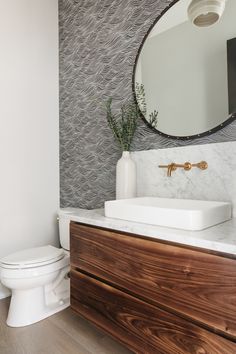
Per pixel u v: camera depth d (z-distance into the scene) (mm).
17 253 1784
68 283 1973
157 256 1106
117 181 1783
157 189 1725
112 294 1322
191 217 1091
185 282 1015
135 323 1211
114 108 2010
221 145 1435
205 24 1331
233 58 1400
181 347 1036
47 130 2400
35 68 2318
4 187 2107
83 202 2270
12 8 2176
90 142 2207
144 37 1807
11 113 2150
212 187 1465
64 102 2451
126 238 1235
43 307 1738
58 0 2502
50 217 2404
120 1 1977
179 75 1628
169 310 1080
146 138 1810
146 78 1801
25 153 2242
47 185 2391
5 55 2119
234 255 898
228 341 902
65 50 2443
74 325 1630
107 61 2066
